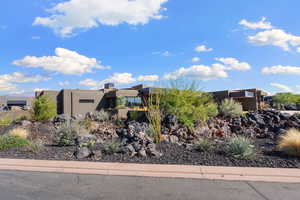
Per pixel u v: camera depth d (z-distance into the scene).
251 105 27.77
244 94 26.05
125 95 25.89
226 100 14.70
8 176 5.15
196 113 11.41
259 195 3.92
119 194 4.03
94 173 5.28
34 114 16.03
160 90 11.91
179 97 11.62
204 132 10.09
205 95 12.85
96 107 28.34
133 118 14.94
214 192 4.07
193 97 11.97
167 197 3.87
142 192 4.11
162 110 11.34
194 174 5.08
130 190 4.21
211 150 7.04
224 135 10.02
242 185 4.41
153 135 8.73
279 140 8.12
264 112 12.97
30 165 5.95
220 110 13.88
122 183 4.60
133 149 7.05
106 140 9.36
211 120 11.82
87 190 4.24
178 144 8.19
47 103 16.22
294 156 6.27
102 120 16.58
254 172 5.12
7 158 6.79
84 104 27.73
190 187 4.33
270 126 11.04
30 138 10.39
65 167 5.75
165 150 7.29
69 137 8.77
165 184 4.51
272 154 6.61
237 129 11.02
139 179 4.83
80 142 8.45
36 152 7.43
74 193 4.10
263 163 5.79
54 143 9.25
